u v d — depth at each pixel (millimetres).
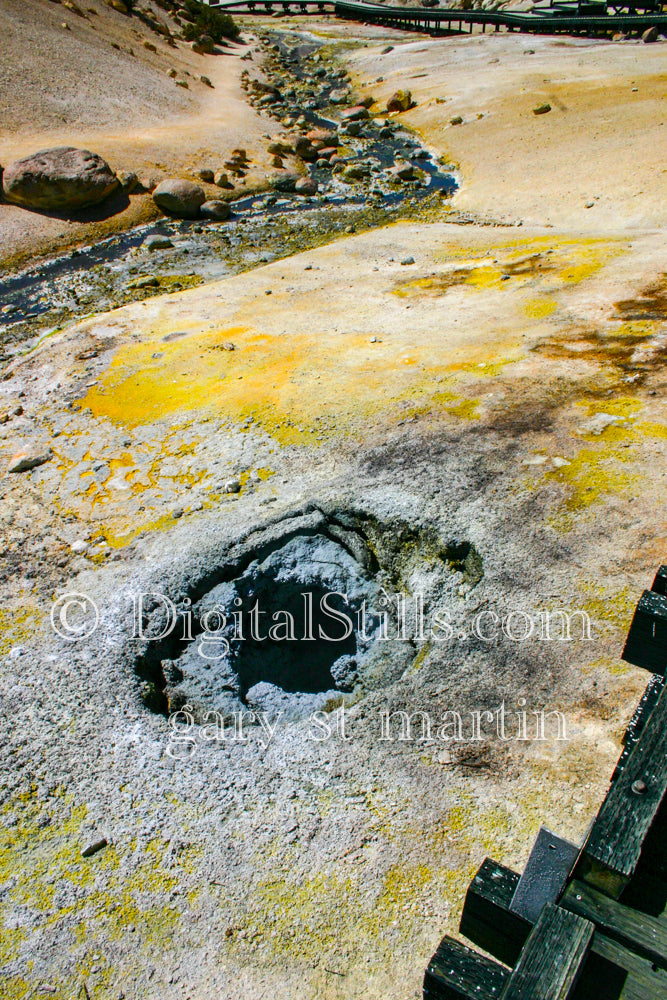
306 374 9531
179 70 30688
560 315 10203
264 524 7047
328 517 7035
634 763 2594
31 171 17625
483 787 4965
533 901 2666
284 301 12414
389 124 25469
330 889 4559
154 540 7273
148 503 7824
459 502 6875
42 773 5352
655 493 6664
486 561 6367
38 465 8773
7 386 10758
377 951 4258
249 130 24656
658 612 3133
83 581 6988
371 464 7555
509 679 5570
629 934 2346
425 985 2479
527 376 8656
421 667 5844
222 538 6977
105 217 18234
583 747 5027
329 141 23406
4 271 16234
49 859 4855
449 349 9695
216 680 6062
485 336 9914
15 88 22281
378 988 4109
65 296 15023
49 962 4375
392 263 13867
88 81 24672
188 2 40469
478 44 33188
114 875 4746
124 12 33094
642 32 31016
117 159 20188
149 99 25672
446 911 4375
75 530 7656
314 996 4113
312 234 17469
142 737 5570
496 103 23594
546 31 34125
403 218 18062
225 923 4461
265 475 7809
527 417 7902
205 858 4785
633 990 2246
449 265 13242
